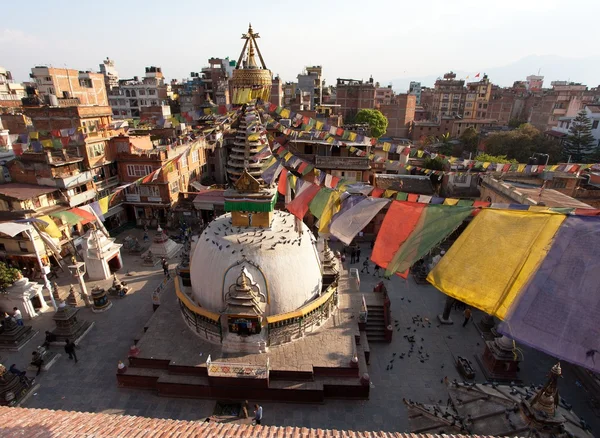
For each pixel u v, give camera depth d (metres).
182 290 26.25
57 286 32.91
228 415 20.45
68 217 15.03
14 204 34.19
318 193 13.98
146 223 46.06
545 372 23.77
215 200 45.50
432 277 8.84
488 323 26.84
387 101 139.62
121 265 36.72
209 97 91.00
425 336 27.00
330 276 27.92
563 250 7.70
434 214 10.20
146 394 21.91
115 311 29.55
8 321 25.89
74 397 21.67
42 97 51.25
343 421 20.23
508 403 10.95
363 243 41.59
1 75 92.31
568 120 70.88
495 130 88.25
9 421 9.55
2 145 42.16
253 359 22.25
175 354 22.84
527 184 38.91
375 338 26.41
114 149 44.41
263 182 23.36
